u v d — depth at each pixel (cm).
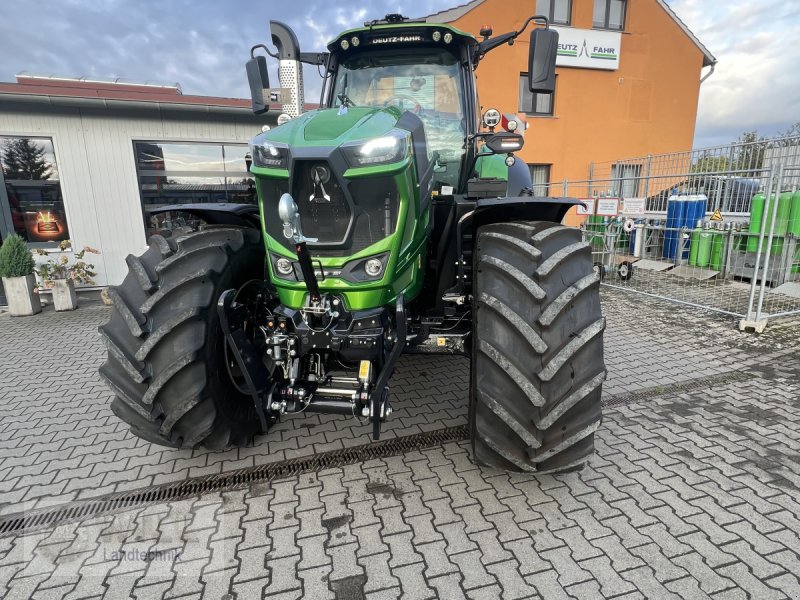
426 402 365
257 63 314
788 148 655
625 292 746
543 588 195
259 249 285
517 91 1523
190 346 232
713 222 796
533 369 215
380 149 221
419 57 357
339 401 241
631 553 212
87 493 264
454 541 221
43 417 359
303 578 202
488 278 233
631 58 1587
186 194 802
